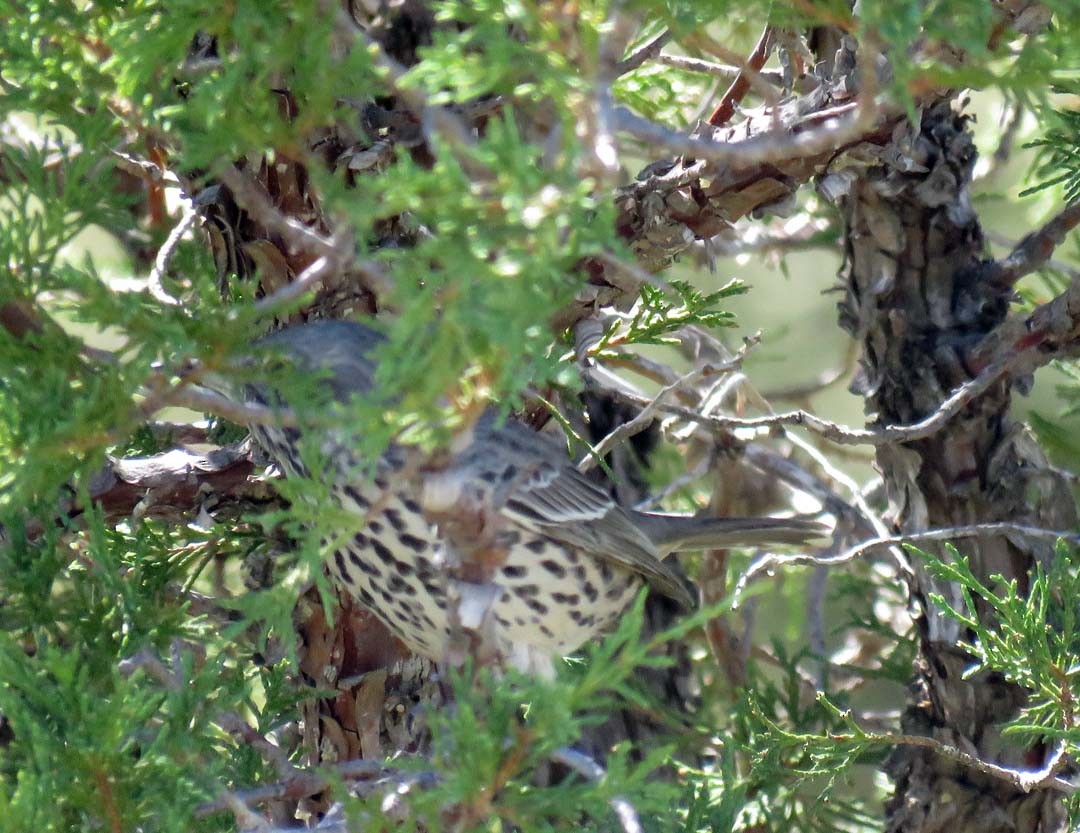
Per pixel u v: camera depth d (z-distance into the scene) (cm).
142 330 522
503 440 855
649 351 1489
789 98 770
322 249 547
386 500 509
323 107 502
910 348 945
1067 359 955
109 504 785
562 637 909
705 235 756
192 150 509
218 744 748
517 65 449
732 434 1027
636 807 542
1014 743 912
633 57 721
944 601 780
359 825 553
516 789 521
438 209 427
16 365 539
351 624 822
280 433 751
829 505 1062
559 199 420
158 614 681
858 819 1055
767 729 929
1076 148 827
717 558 1101
